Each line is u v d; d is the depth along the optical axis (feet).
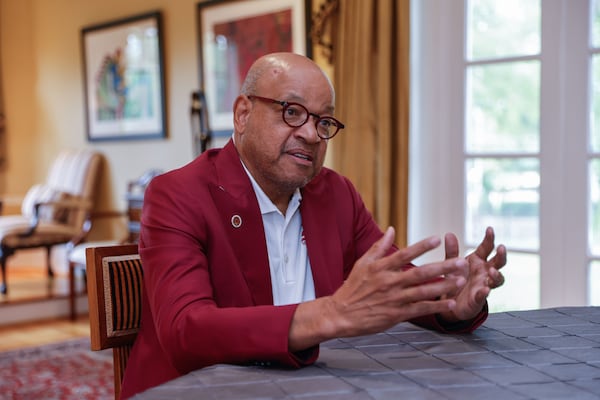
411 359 3.63
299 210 5.31
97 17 20.22
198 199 4.72
